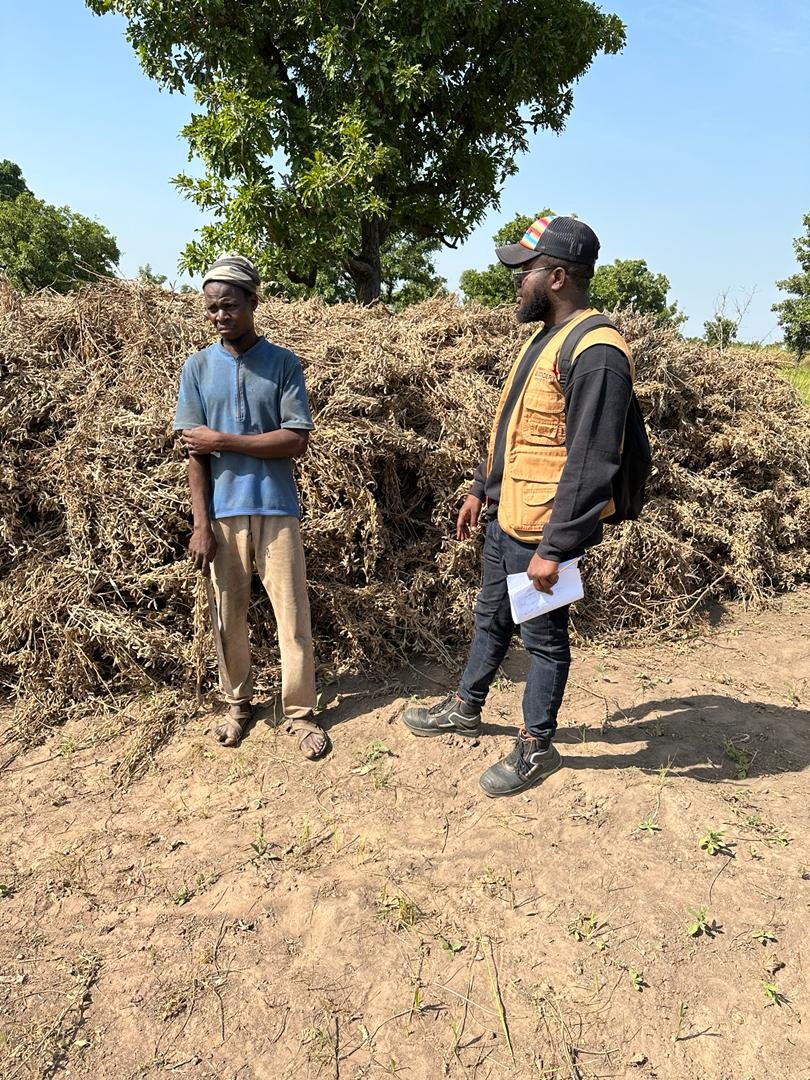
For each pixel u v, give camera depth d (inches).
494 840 96.3
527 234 92.4
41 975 79.3
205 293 101.0
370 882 90.0
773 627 170.2
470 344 176.6
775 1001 73.2
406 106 372.8
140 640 127.6
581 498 84.7
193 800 107.6
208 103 379.6
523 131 454.0
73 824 103.4
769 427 202.2
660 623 167.0
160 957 81.1
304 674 117.3
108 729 123.7
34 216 1048.2
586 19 410.0
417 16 363.9
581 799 103.0
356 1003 75.1
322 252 393.4
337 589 139.5
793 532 197.6
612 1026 71.6
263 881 91.0
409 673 139.3
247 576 113.7
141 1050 71.1
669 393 185.2
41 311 155.7
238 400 105.7
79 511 131.8
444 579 150.6
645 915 83.2
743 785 107.3
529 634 99.9
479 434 157.1
